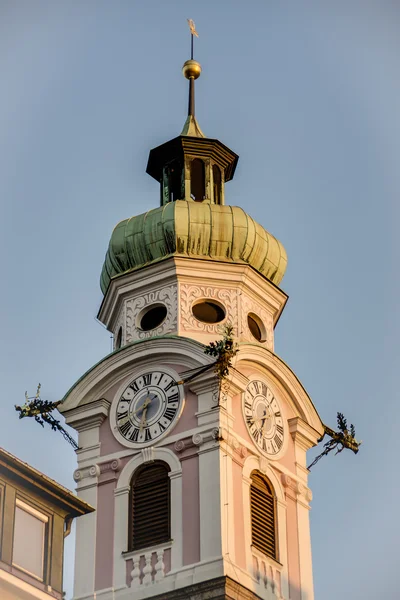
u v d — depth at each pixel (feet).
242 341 343.87
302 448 347.97
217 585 310.86
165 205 358.43
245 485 329.52
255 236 356.18
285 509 336.70
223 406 332.19
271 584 323.78
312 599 330.54
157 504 328.29
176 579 316.40
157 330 346.74
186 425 332.60
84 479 336.70
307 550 335.67
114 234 359.05
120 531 328.08
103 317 361.51
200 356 335.88
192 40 393.50
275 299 358.43
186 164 368.27
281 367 346.54
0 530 238.48
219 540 317.22
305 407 349.00
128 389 341.62
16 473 242.37
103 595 321.52
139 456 333.83
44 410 341.82
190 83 387.96
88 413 342.23
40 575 243.19
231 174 376.89
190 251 353.31
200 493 324.19
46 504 247.91
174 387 337.11
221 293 350.23
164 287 350.64
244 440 334.44
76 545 330.13
